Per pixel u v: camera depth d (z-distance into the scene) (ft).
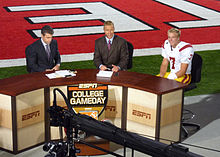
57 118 8.09
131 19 36.45
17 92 12.93
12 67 23.43
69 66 23.85
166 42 16.84
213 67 24.49
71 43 28.30
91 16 37.14
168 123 14.08
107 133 7.50
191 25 34.71
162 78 15.01
